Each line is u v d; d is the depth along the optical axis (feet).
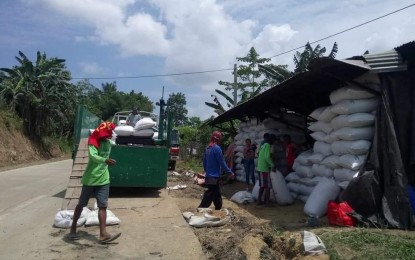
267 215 26.35
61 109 109.40
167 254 17.74
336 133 25.02
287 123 39.63
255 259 16.37
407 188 21.65
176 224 22.88
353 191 22.56
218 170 26.40
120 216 24.95
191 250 18.22
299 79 27.45
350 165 23.67
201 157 83.51
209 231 21.61
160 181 33.14
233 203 31.53
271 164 30.04
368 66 22.29
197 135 89.86
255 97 35.55
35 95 99.14
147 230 21.59
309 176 29.60
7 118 88.17
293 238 17.60
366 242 17.94
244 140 48.75
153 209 27.22
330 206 22.47
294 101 35.88
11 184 43.39
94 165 19.57
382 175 22.39
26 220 24.17
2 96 93.61
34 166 72.84
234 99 81.61
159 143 38.09
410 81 22.88
